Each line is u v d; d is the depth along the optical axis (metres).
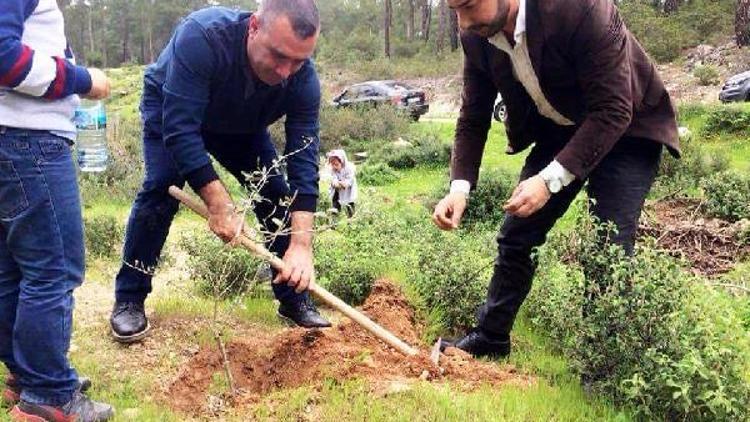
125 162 16.67
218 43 3.74
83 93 3.20
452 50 55.28
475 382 3.99
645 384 3.39
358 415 3.44
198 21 3.76
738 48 35.12
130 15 90.44
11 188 3.09
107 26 95.38
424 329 5.05
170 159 4.34
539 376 4.24
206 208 3.91
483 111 4.32
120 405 3.69
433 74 46.75
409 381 3.80
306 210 4.08
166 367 4.26
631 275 3.64
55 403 3.31
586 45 3.52
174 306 5.18
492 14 3.49
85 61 90.25
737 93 24.89
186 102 3.72
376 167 19.48
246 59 3.81
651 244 3.90
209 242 5.86
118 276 4.61
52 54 3.11
